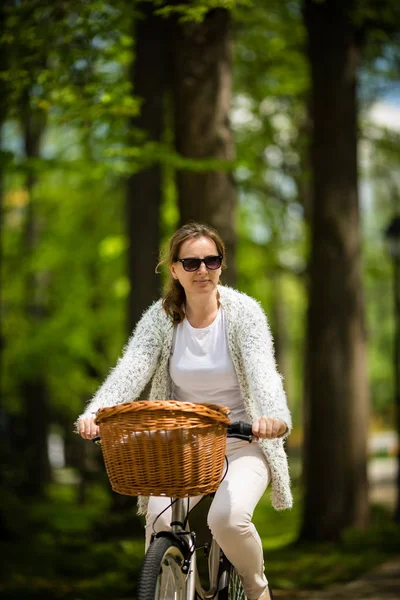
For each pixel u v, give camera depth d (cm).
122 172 1223
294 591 960
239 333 459
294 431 4284
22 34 967
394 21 1386
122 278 2316
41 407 2550
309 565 1151
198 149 1008
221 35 1005
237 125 1930
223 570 488
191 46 998
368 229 3516
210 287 454
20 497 2117
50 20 989
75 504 2105
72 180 2177
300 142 1972
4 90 1006
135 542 1312
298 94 1858
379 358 4603
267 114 1947
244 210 2200
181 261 451
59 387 2664
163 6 1002
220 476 415
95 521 1491
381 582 996
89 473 1905
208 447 400
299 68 1789
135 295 1427
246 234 2219
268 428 409
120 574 1098
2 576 1058
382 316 4088
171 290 465
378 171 1947
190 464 396
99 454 1752
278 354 2784
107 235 2312
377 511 1650
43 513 1780
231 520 434
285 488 468
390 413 4775
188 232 456
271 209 2139
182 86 1008
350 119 1380
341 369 1370
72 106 1033
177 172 1028
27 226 2428
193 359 461
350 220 1379
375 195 2019
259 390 432
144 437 392
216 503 439
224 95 1017
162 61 1332
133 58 1355
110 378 459
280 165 2006
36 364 2372
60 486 2703
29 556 1197
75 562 1148
